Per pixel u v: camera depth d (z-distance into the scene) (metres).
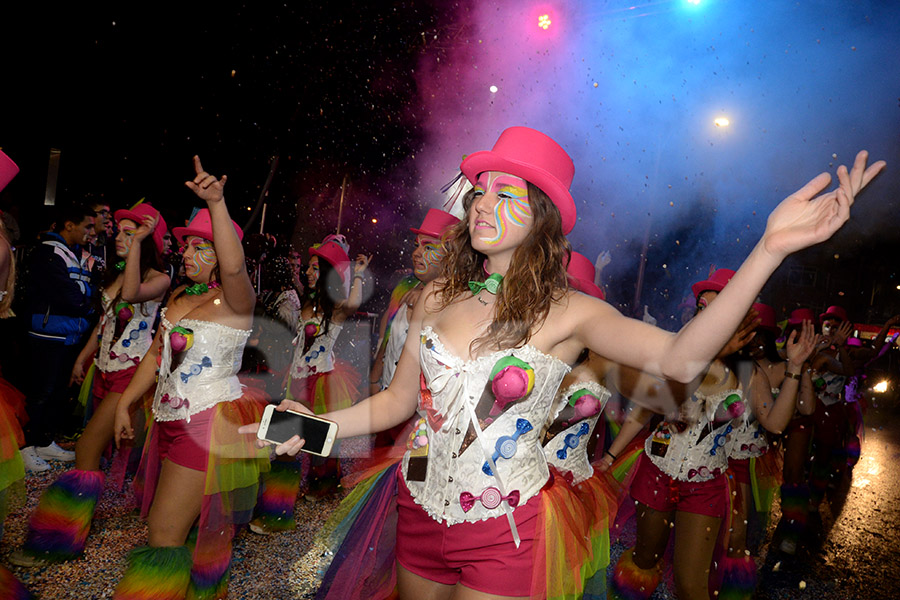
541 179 2.03
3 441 3.16
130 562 3.01
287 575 3.88
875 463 9.05
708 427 3.39
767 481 4.39
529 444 2.03
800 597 4.27
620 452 3.71
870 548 5.36
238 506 3.52
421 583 2.07
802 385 4.75
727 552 3.55
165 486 3.15
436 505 2.02
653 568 3.56
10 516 4.38
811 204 1.52
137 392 3.61
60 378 5.66
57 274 5.50
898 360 13.48
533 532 1.97
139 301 4.52
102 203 5.93
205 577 3.28
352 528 2.46
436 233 4.52
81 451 3.96
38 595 3.38
